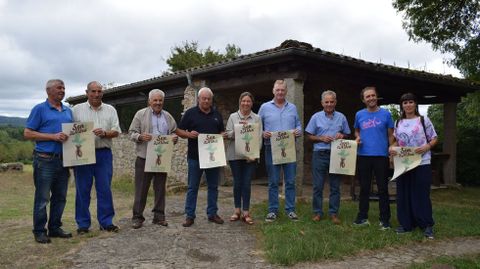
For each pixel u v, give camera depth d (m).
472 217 6.72
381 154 5.52
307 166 11.62
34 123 4.77
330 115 5.82
